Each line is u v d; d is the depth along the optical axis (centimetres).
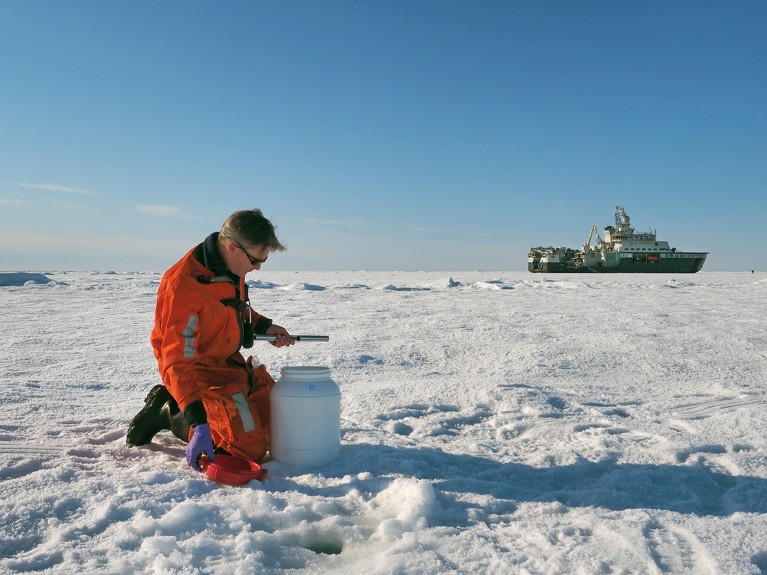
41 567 147
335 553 171
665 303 1312
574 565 148
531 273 7688
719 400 362
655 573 143
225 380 237
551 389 399
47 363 500
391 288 2059
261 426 235
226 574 142
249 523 175
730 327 774
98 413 323
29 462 228
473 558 154
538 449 265
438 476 224
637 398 372
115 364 497
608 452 253
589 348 581
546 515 186
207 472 215
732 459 240
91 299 1398
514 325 809
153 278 3294
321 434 234
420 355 555
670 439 272
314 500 195
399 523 174
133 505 184
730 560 148
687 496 205
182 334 221
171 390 221
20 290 1764
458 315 994
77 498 190
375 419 320
